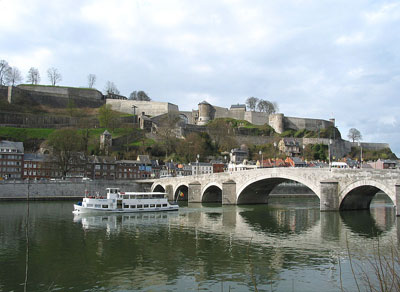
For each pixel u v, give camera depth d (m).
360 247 28.39
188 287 19.78
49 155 100.00
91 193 90.88
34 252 27.88
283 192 106.75
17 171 98.56
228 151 151.38
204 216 50.16
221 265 23.83
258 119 181.62
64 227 40.53
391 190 39.75
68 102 164.88
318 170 48.53
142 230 38.06
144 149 137.00
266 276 21.47
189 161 136.00
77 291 19.44
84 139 118.75
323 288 19.42
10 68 165.12
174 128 153.38
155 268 23.34
